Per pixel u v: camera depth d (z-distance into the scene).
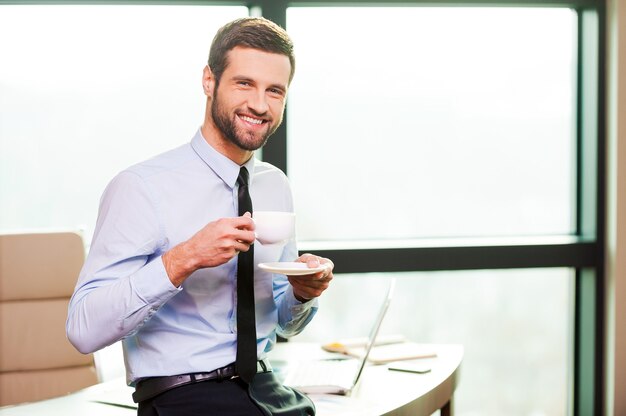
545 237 3.57
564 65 3.54
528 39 3.49
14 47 3.11
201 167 1.58
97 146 3.18
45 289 2.59
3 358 2.53
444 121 3.43
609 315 3.49
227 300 1.57
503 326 3.54
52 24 3.12
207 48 3.21
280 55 1.51
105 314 1.36
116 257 1.44
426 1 3.31
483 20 3.43
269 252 1.68
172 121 3.21
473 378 3.55
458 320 3.50
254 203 1.73
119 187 1.50
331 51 3.32
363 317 3.39
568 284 3.61
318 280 1.62
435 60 3.40
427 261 3.36
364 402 1.86
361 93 3.36
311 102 3.33
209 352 1.53
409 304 3.45
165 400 1.50
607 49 3.47
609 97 3.46
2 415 1.76
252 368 1.52
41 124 3.14
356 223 3.41
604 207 3.51
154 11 3.17
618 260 3.45
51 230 2.64
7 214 3.16
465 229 3.50
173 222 1.52
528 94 3.51
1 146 3.13
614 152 3.44
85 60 3.15
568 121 3.57
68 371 2.57
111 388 2.03
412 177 3.43
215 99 1.52
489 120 3.47
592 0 3.44
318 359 2.38
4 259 2.56
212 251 1.33
